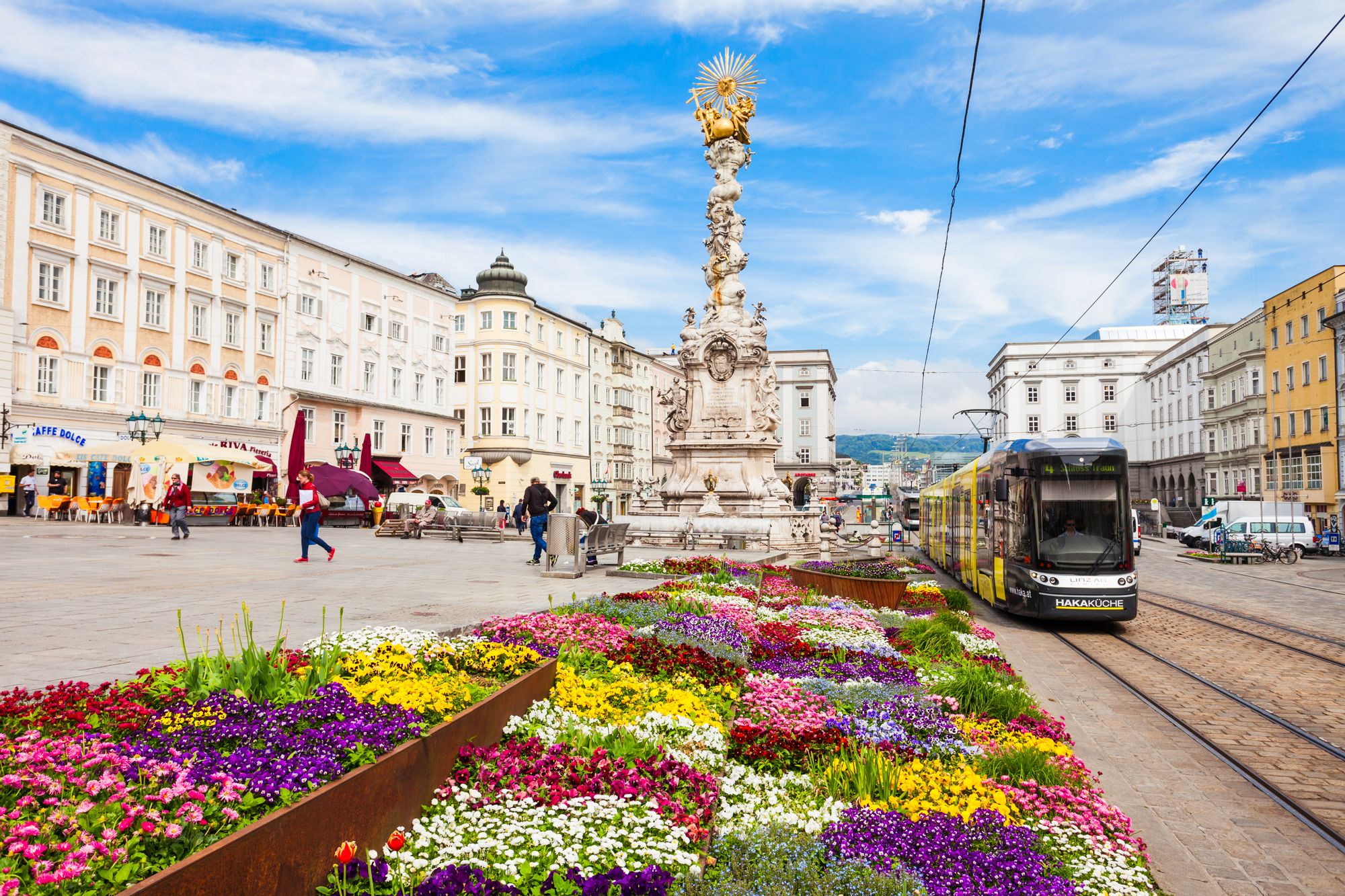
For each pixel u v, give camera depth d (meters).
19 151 31.58
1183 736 8.36
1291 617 17.95
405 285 54.38
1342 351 50.31
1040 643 14.28
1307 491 54.09
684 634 9.72
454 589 13.79
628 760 5.39
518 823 4.32
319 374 47.38
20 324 31.59
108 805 3.30
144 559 17.56
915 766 6.03
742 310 31.67
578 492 71.00
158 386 37.53
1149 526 71.81
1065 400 105.94
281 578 14.71
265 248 43.66
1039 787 5.80
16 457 31.16
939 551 30.25
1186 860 5.49
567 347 69.56
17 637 8.18
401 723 4.59
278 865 3.35
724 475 30.66
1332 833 5.91
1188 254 111.25
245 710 4.73
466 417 62.25
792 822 4.92
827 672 9.27
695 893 3.87
